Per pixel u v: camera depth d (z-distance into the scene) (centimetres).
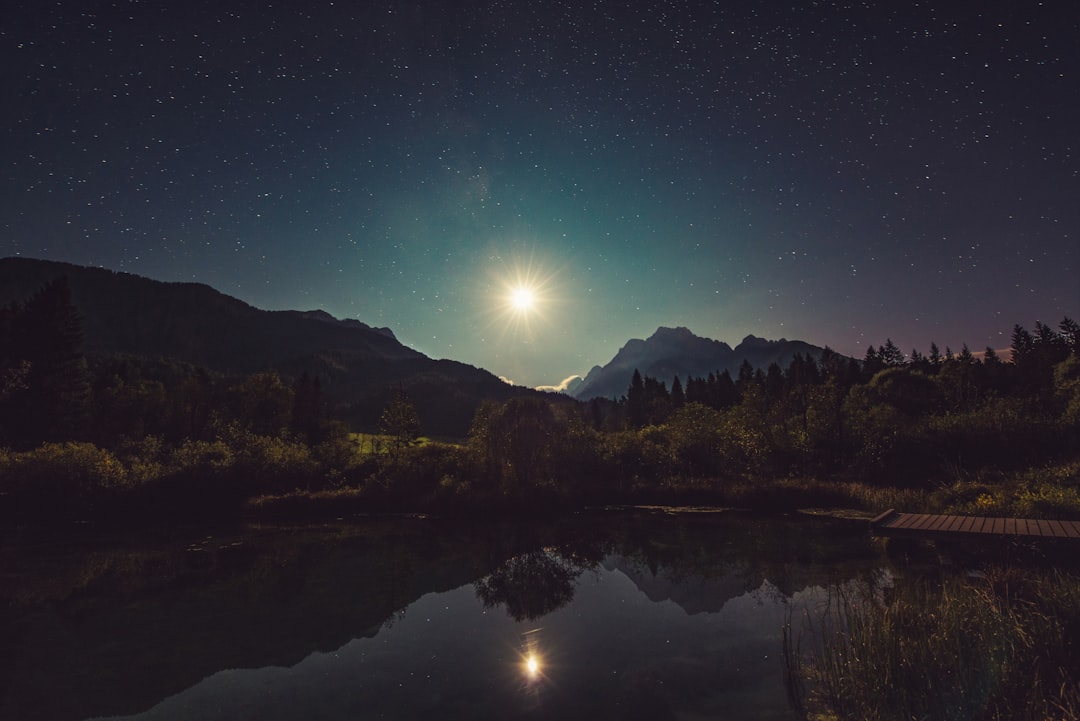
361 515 2236
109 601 1097
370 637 880
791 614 893
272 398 5784
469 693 666
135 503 2297
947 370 5766
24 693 693
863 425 2819
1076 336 8662
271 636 890
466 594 1119
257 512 2278
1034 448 2212
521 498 2256
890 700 516
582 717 591
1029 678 511
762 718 558
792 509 2062
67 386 5047
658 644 800
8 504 2198
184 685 711
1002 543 946
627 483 2480
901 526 1049
